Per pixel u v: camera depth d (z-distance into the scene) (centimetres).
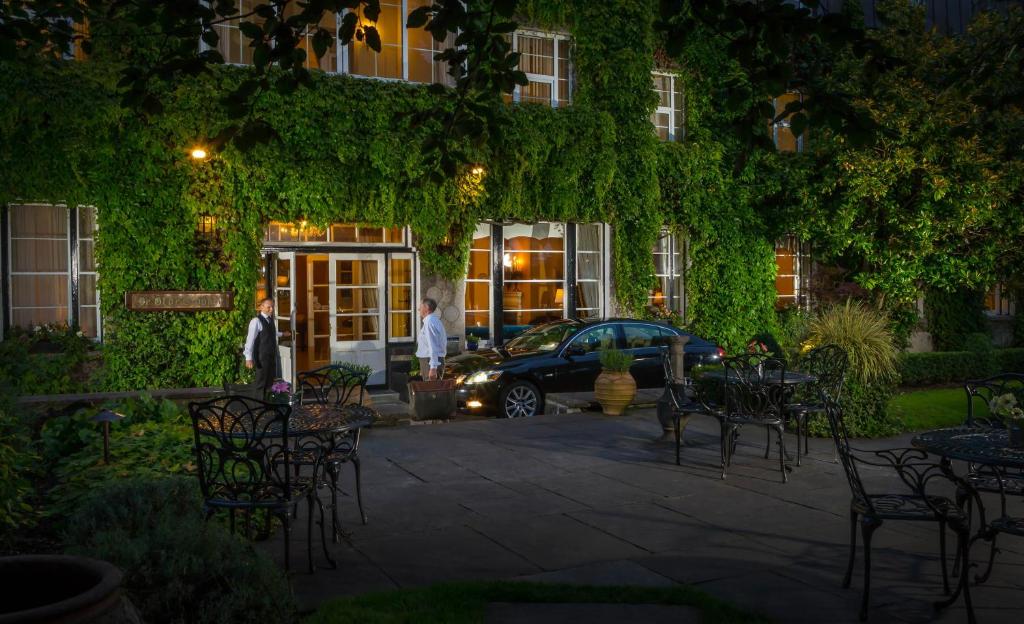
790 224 1672
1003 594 477
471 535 591
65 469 687
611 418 1100
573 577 503
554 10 1533
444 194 1430
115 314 1227
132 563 360
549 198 1531
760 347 1065
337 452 618
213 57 488
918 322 1878
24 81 1119
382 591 473
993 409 495
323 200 1345
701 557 542
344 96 1338
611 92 1573
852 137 466
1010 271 1614
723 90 1686
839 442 504
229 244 1288
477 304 1548
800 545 569
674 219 1670
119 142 1206
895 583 496
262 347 1101
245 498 511
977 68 700
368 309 1462
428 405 1137
